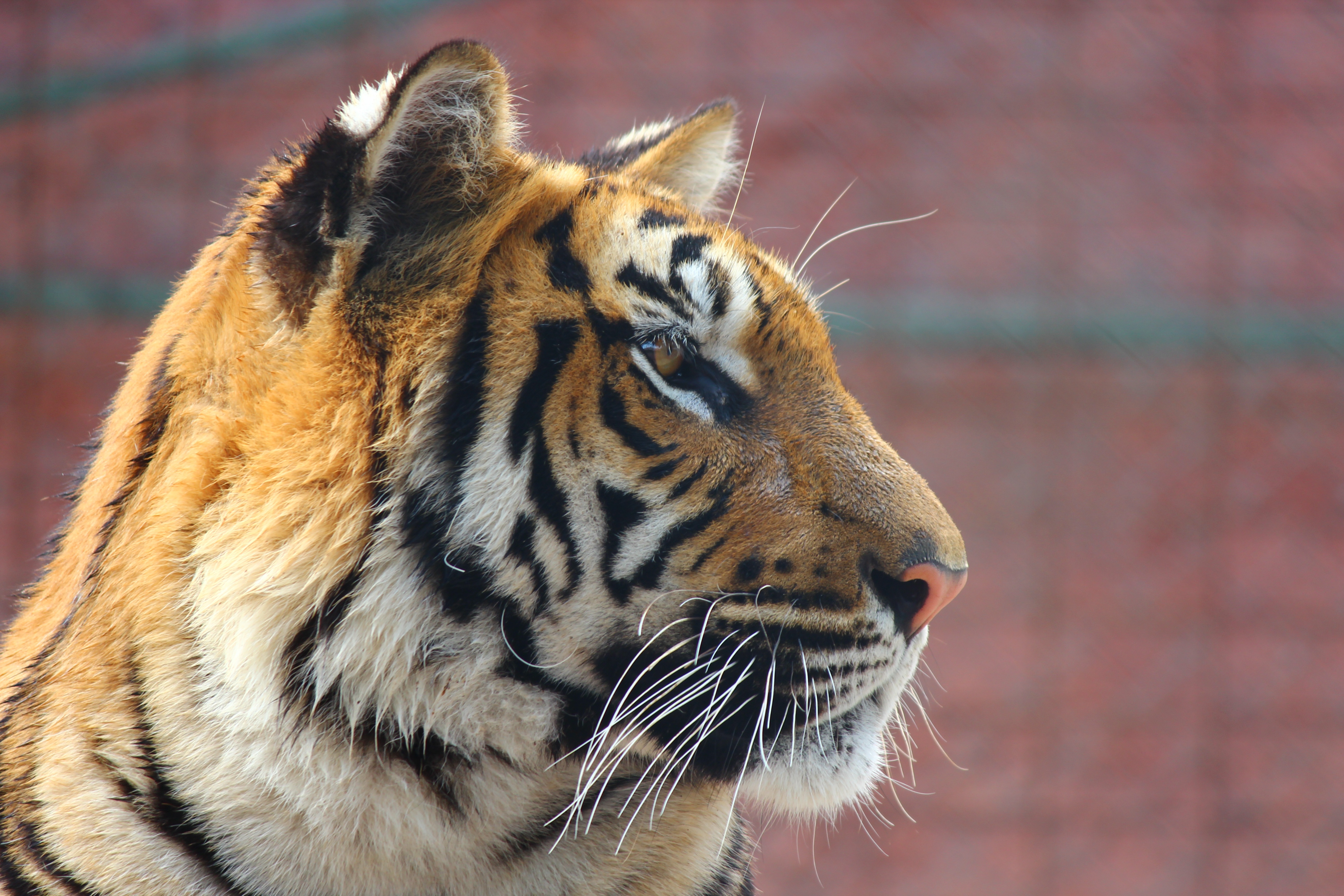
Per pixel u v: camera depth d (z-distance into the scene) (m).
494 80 3.95
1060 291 14.16
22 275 11.92
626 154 5.50
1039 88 14.38
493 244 3.93
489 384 3.82
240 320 3.91
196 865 3.77
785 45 14.02
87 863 3.72
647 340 3.96
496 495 3.80
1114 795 11.95
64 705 3.88
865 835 11.25
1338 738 12.43
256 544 3.67
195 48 12.34
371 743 3.81
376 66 12.91
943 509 4.24
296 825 3.80
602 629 3.96
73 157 12.43
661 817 4.29
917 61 14.23
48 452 11.59
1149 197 14.41
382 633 3.75
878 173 14.12
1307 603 13.21
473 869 4.03
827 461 4.08
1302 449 13.66
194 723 3.73
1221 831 11.82
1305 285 14.45
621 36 13.67
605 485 3.90
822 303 12.95
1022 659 12.70
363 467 3.69
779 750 4.14
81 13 12.20
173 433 3.95
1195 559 13.43
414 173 3.93
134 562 3.86
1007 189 14.30
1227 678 12.77
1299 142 14.58
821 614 4.01
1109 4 14.44
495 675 3.88
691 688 3.95
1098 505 13.37
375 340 3.78
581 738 4.04
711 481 3.98
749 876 4.89
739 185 6.03
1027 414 13.39
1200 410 13.57
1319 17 14.69
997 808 11.70
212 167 12.66
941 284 14.06
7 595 8.96
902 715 4.90
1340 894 11.46
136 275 12.45
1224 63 14.62
